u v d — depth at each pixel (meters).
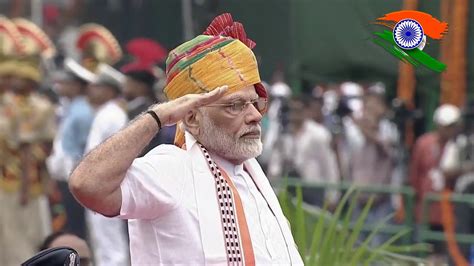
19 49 22.36
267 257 8.68
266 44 21.44
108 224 21.48
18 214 22.34
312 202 22.88
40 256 9.04
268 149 26.22
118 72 25.72
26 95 22.47
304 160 25.89
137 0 26.23
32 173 22.47
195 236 8.51
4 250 22.30
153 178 8.41
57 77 29.52
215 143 8.75
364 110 25.20
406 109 23.72
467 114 22.77
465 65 19.23
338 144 26.95
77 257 9.12
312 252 12.80
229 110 8.72
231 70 8.68
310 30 20.45
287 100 26.27
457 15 18.69
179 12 24.92
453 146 22.89
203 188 8.63
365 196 22.56
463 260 21.25
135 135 8.23
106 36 26.59
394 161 25.12
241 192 8.80
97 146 8.24
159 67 24.12
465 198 21.53
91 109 24.42
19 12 37.44
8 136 22.14
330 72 20.39
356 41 19.61
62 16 36.66
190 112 8.79
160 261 8.53
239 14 21.58
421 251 21.41
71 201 24.67
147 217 8.47
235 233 8.61
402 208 21.98
